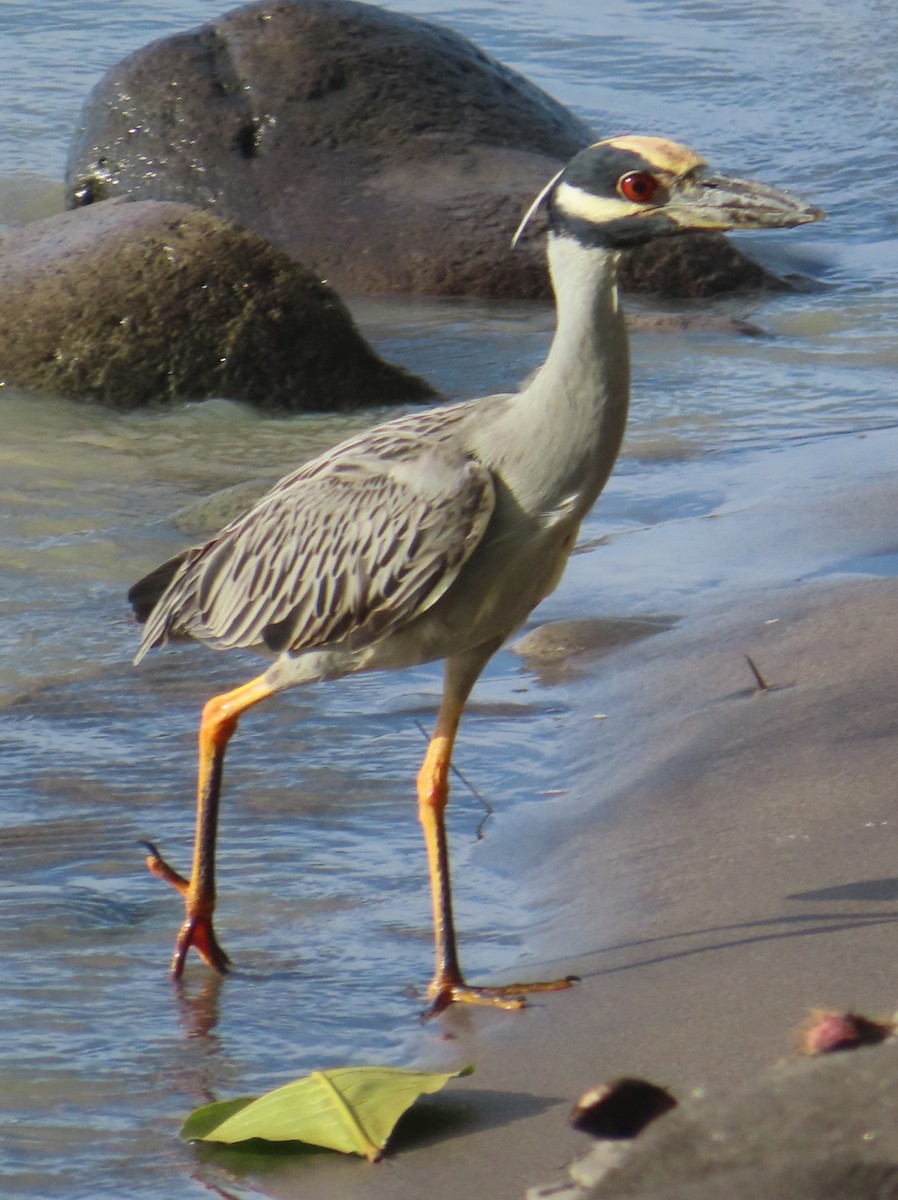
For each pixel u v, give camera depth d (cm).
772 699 1128
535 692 1224
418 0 3903
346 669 920
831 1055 534
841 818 952
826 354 2084
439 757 890
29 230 2081
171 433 1859
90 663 1280
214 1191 702
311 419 1936
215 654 1304
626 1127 555
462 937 909
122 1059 808
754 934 854
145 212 2020
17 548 1491
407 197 2480
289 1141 732
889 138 3041
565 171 847
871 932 837
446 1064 786
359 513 884
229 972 886
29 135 3011
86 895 962
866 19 3747
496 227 2433
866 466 1638
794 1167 484
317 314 1977
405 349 2175
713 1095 522
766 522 1498
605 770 1085
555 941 893
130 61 2608
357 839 1026
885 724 1055
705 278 2386
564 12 3853
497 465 855
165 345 1952
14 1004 852
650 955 855
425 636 887
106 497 1634
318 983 876
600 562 1447
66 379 1948
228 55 2600
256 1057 809
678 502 1586
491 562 866
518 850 1002
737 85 3341
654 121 3136
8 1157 728
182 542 1516
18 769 1112
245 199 2502
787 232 2652
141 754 1138
